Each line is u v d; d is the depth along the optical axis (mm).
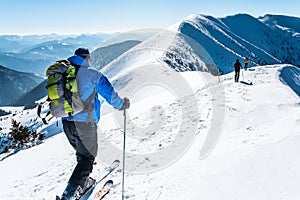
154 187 5363
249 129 8367
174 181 5422
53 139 14594
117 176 6391
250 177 4684
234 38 178500
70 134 4121
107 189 4980
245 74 27016
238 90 16891
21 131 22422
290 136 6266
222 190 4492
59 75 3869
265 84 19578
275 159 5109
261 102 12531
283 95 14742
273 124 8586
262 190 4195
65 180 7613
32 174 9023
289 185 4133
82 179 4102
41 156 11391
